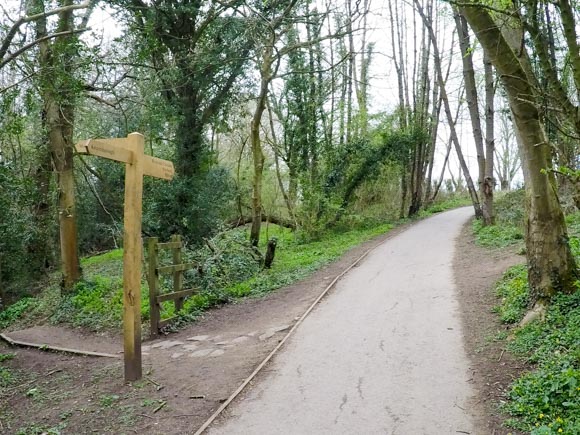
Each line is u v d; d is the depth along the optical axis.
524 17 3.76
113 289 12.96
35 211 16.09
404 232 20.06
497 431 4.30
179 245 9.92
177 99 16.20
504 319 6.97
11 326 12.76
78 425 5.33
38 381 7.20
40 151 14.74
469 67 17.05
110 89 12.69
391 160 24.36
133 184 6.32
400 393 5.23
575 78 3.43
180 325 9.41
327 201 21.38
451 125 20.33
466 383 5.33
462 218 24.06
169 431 4.89
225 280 12.09
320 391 5.45
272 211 24.00
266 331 8.11
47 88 10.48
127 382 6.34
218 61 15.33
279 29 16.98
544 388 4.68
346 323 7.93
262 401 5.34
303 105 21.67
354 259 14.41
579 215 12.55
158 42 13.70
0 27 9.29
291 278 12.73
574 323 5.86
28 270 17.62
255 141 15.91
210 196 17.02
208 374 6.35
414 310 8.27
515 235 13.55
